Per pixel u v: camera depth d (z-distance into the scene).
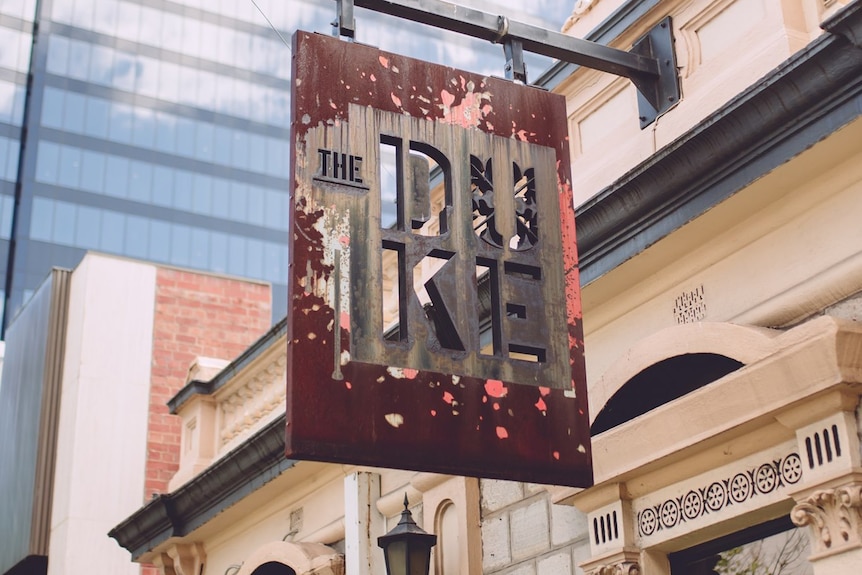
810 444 6.93
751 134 7.28
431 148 7.11
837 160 7.18
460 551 9.65
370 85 7.05
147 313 18.89
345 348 6.46
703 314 8.12
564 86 9.73
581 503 8.48
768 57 7.89
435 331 6.92
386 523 11.03
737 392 7.21
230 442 14.37
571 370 6.98
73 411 17.89
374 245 6.73
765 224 7.71
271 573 12.58
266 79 59.56
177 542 13.91
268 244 56.50
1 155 52.81
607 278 8.52
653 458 7.80
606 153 9.19
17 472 18.80
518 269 7.12
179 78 57.50
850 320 6.96
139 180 54.75
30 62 54.88
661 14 8.84
